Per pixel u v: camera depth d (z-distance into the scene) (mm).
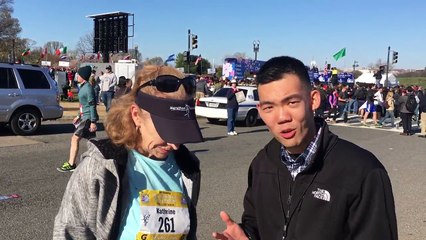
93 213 1548
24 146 9875
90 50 62750
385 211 1642
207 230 4816
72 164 7426
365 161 1682
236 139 12469
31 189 6184
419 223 5328
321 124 1782
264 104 1730
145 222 1635
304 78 1697
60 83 24359
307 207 1708
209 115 16047
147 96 1648
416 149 11867
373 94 19719
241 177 7414
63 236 1523
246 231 1962
